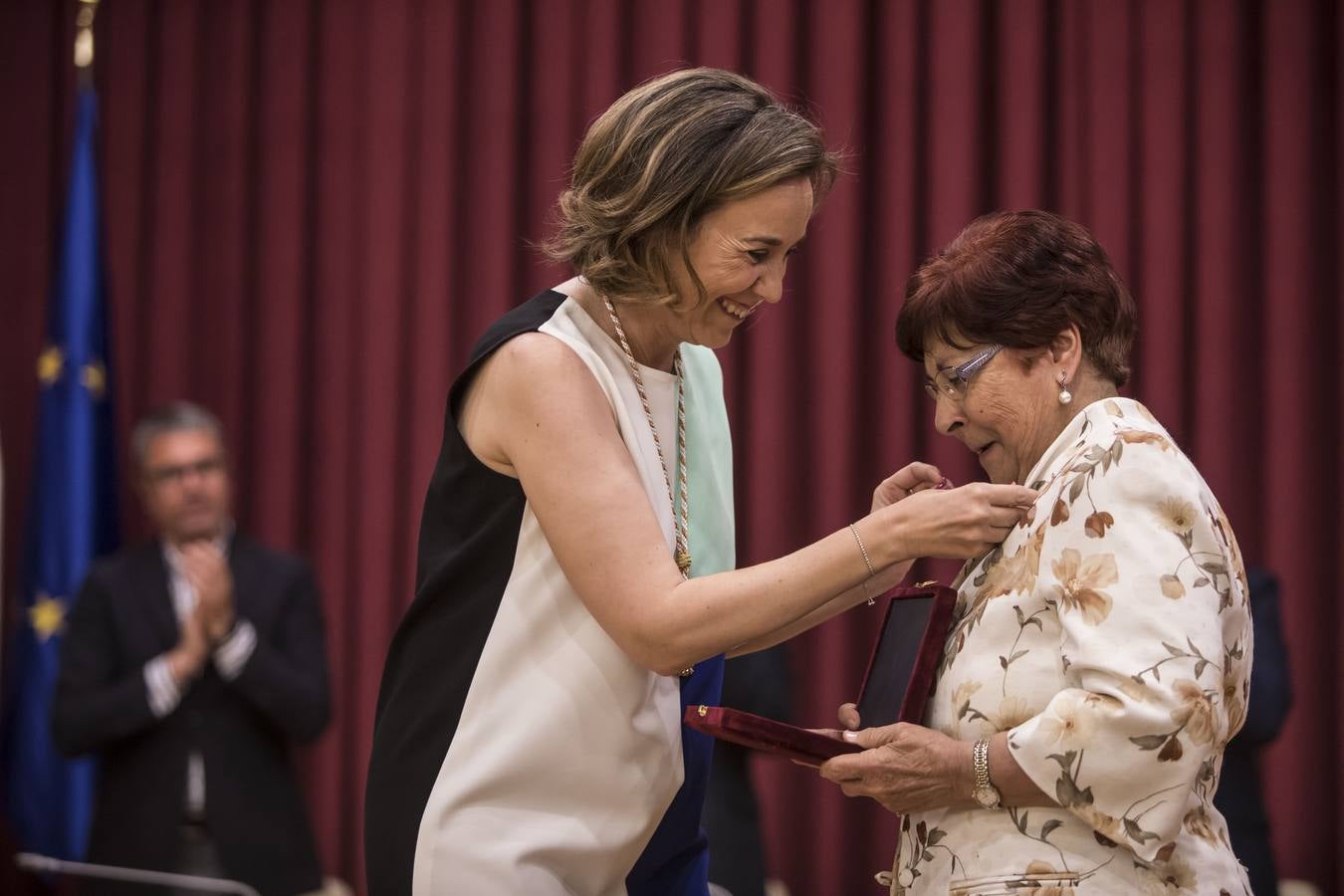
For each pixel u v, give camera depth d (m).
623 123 3.87
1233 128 9.52
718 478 4.45
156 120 10.41
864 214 9.78
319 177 10.30
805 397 9.77
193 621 7.90
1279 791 9.19
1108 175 9.60
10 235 10.38
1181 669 3.37
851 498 9.67
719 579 3.64
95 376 9.86
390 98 10.19
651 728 3.95
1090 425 3.71
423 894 3.86
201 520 8.31
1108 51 9.64
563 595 3.89
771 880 9.58
